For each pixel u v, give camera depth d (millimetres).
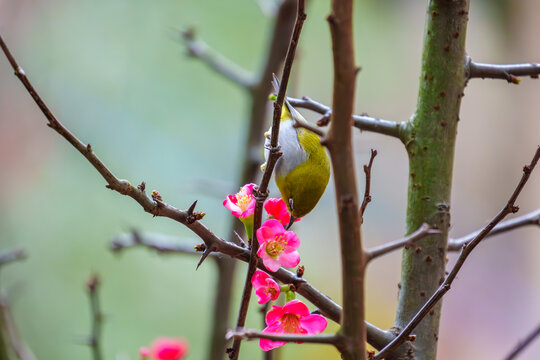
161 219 12688
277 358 4578
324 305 2783
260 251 2584
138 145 13211
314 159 4309
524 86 14258
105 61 13406
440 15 3264
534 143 14141
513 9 14242
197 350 11758
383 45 15102
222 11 14219
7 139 12516
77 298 11742
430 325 3184
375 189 14977
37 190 12508
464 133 14711
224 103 13812
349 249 2068
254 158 7230
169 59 13789
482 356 13875
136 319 11820
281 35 7203
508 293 14156
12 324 4887
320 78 14734
